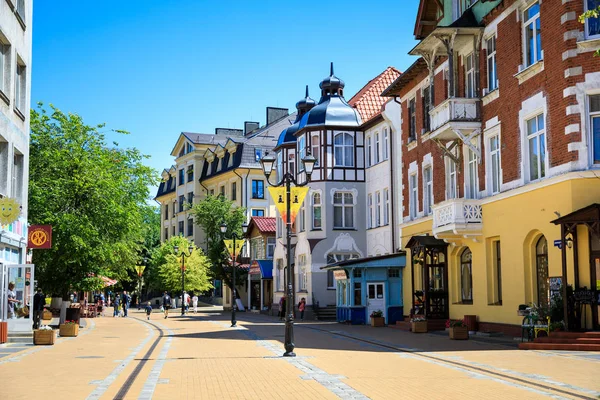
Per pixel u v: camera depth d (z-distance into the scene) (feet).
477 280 92.22
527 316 71.67
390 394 39.60
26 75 90.02
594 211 63.87
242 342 83.10
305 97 181.47
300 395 39.63
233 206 235.40
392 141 142.72
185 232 271.28
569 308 66.74
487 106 89.66
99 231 109.19
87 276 109.40
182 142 278.46
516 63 81.87
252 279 205.67
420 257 112.16
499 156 86.89
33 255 105.19
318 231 156.04
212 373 50.75
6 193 80.12
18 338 81.25
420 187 114.52
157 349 73.15
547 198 74.08
